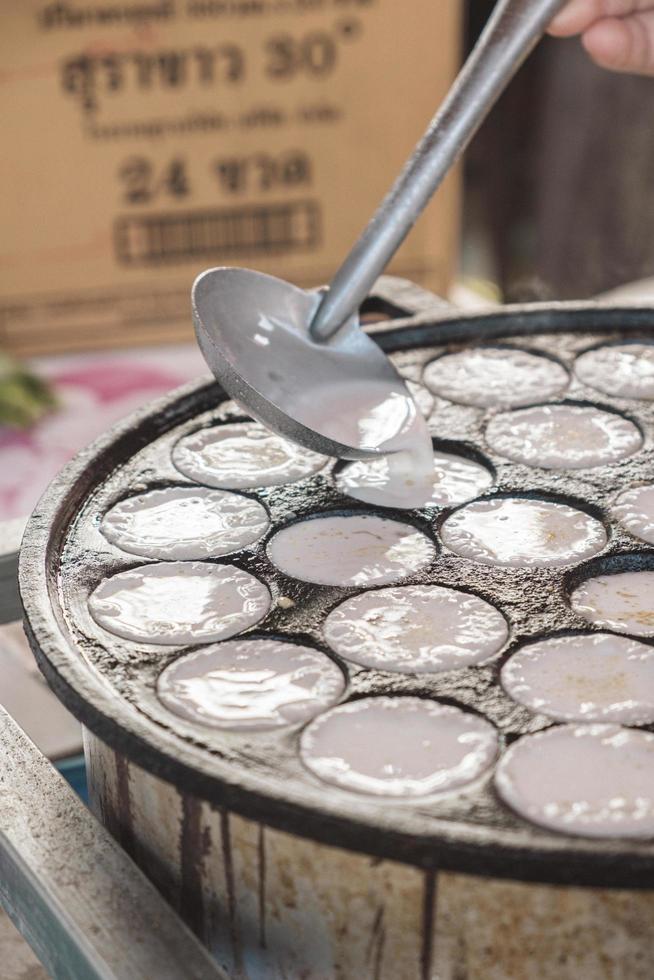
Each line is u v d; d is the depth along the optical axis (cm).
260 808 58
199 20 111
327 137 118
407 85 117
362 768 62
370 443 70
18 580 67
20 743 65
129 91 112
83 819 63
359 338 72
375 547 70
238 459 74
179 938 60
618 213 145
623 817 60
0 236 116
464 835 57
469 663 65
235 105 115
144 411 76
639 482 72
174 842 62
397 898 59
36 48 108
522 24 65
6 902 63
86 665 65
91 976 59
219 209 119
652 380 78
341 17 113
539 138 147
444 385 78
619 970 59
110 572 69
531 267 154
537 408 77
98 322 121
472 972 59
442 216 123
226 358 68
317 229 122
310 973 61
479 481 73
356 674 65
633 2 77
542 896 58
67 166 114
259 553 70
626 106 140
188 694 64
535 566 69
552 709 64
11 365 109
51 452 105
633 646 66
